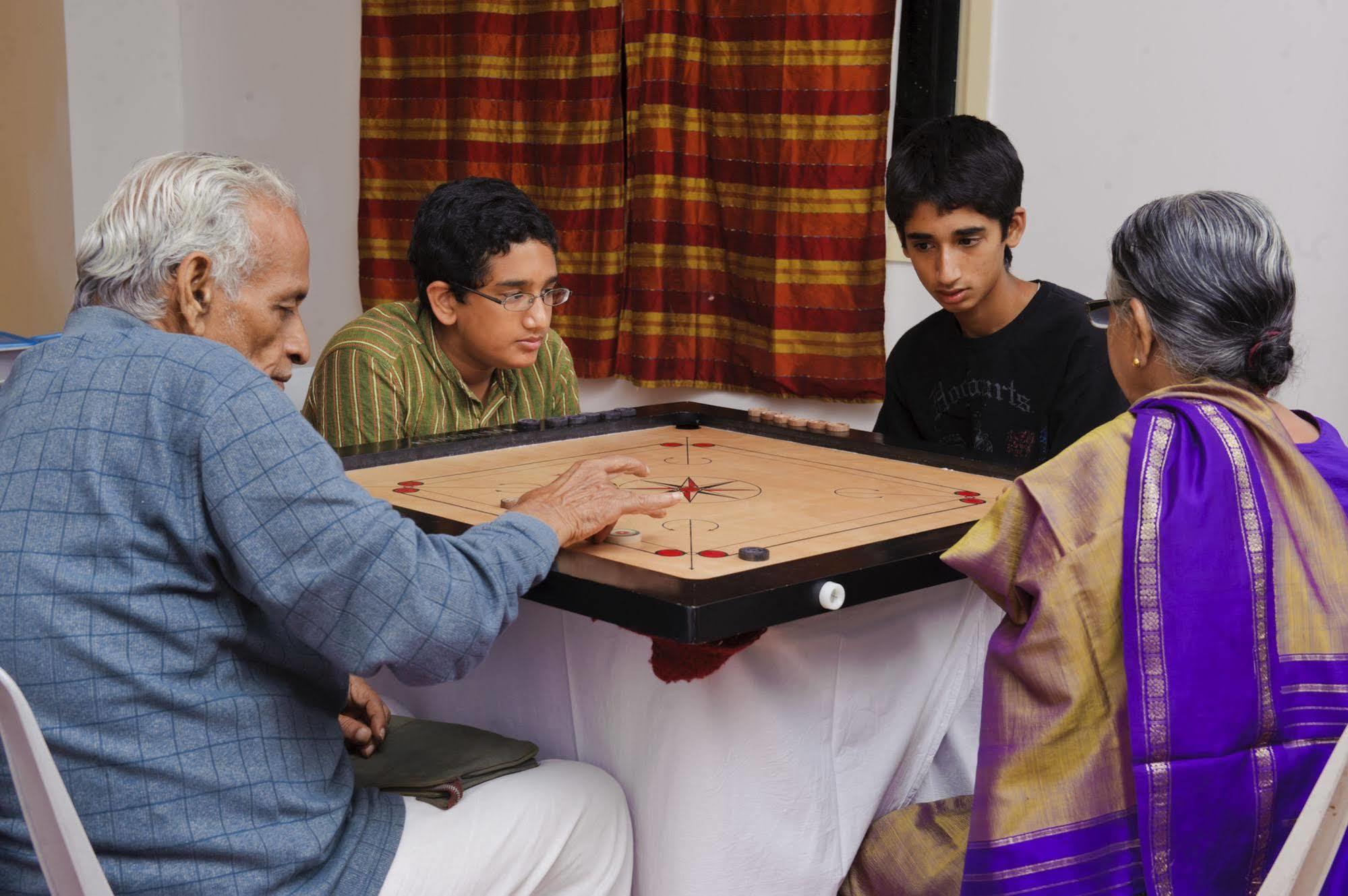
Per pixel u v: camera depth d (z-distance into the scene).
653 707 1.70
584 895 1.76
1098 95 3.58
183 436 1.40
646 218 4.29
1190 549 1.39
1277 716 1.39
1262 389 1.57
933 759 2.09
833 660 1.79
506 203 2.53
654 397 4.54
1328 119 3.20
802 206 4.04
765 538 1.75
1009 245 2.59
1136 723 1.38
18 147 5.43
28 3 5.32
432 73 4.64
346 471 2.17
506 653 1.95
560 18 4.37
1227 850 1.39
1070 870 1.43
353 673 1.45
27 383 1.45
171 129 5.65
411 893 1.55
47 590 1.36
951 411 2.74
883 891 1.88
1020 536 1.50
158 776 1.39
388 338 2.63
